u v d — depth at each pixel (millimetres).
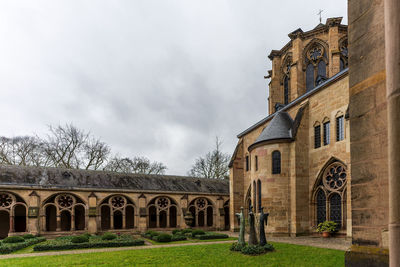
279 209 21219
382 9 2236
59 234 25422
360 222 2348
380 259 2086
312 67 29516
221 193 34531
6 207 24297
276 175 21781
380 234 2121
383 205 2111
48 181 26531
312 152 21406
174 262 11602
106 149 44625
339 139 19234
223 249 14875
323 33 28672
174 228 30953
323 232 18750
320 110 21094
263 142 22906
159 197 31141
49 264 11648
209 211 37531
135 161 52250
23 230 28078
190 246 16891
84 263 11789
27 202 24875
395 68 1663
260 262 11016
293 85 29094
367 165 2301
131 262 11805
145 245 18547
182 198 32031
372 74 2299
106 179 30203
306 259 11148
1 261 12617
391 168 1673
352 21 2602
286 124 24000
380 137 2180
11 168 26594
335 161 19359
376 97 2240
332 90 19938
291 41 31375
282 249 13812
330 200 19594
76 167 40781
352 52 2576
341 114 18984
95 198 27328
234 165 31688
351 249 2402
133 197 29672
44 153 39281
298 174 21094
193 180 36688
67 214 30297
